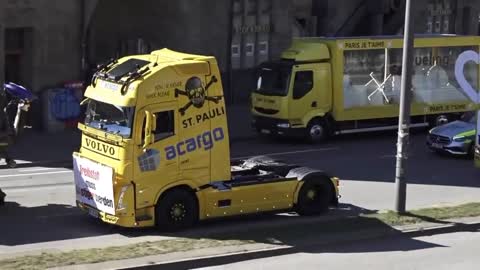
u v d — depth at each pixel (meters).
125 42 90.75
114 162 40.41
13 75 78.56
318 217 45.44
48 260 33.97
